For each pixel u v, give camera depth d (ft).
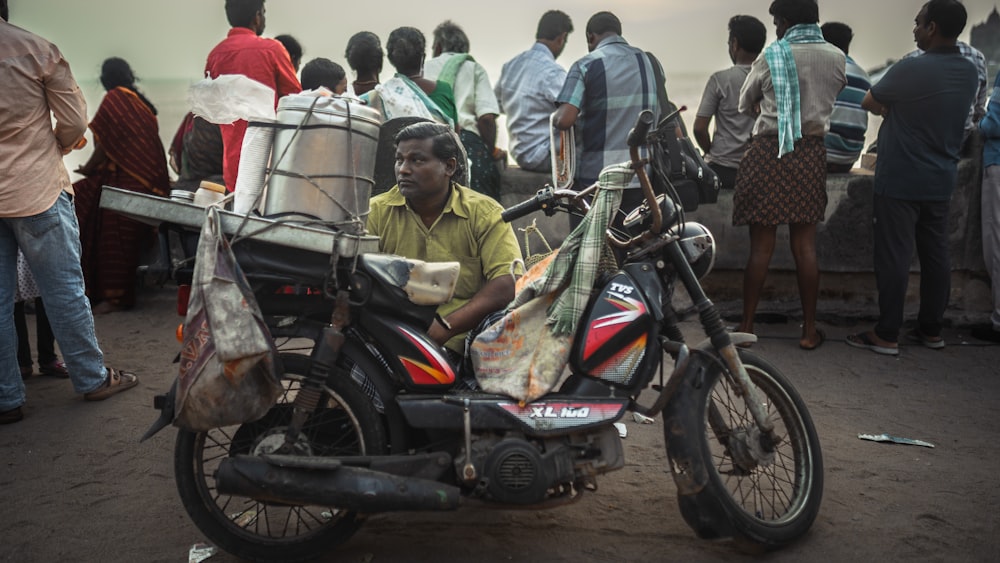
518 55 19.77
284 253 8.18
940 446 12.37
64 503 10.19
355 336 8.71
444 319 9.25
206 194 9.13
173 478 10.97
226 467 8.01
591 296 9.04
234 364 7.51
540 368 8.61
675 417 8.91
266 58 16.52
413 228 9.78
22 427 12.63
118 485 10.72
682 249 9.28
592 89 15.98
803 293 17.21
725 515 8.73
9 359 12.55
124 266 19.80
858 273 19.38
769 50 16.29
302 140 8.34
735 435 9.39
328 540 8.61
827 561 8.92
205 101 12.30
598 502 10.33
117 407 13.52
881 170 16.69
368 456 8.39
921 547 9.22
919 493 10.65
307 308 8.59
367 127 8.57
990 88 25.23
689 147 15.42
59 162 12.61
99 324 18.84
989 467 11.54
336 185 8.42
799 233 16.98
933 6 16.24
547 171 19.92
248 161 8.54
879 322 17.25
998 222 17.80
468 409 8.45
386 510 8.14
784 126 16.06
